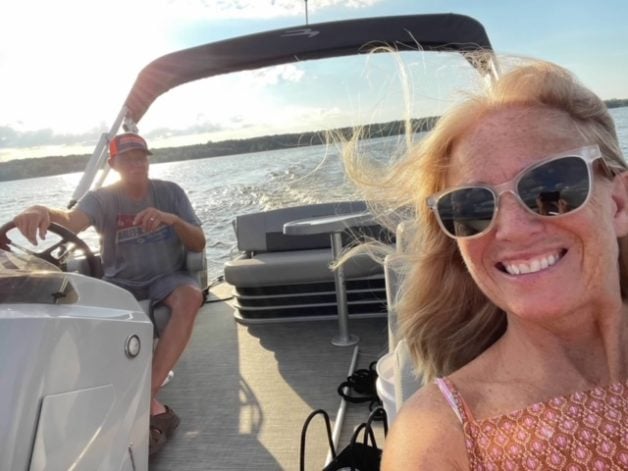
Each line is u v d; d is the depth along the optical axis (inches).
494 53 37.6
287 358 107.7
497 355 35.2
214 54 107.0
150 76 109.9
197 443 79.7
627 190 33.3
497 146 31.6
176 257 104.0
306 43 102.8
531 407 32.0
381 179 41.6
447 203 33.4
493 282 32.6
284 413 86.4
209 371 105.3
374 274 110.9
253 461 74.0
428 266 40.9
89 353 46.0
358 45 101.6
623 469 29.7
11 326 39.6
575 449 30.3
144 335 56.2
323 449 75.2
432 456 31.4
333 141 46.7
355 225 88.5
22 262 51.6
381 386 56.4
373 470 57.8
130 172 101.5
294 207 142.4
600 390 32.0
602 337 32.6
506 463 30.8
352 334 116.0
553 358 32.9
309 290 124.8
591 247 30.3
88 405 45.5
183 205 108.0
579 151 30.1
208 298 156.4
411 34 94.1
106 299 54.9
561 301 30.5
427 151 35.8
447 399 33.6
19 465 37.3
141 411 55.2
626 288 36.5
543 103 32.1
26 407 38.1
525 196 30.4
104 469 47.8
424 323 42.1
